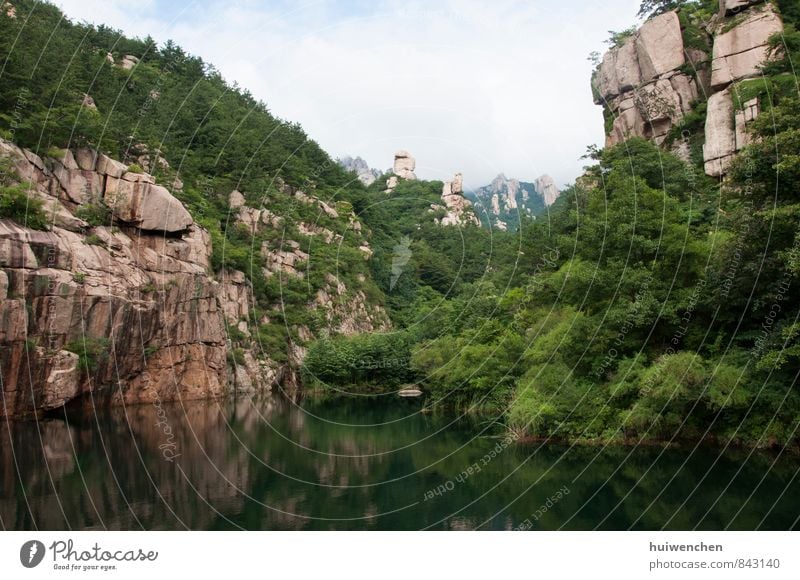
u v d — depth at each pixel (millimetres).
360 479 30422
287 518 23453
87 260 46500
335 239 99750
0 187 40812
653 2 71688
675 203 42406
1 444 33719
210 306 63188
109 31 93375
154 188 56375
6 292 37375
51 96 50656
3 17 50219
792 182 27641
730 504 23516
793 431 28484
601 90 72312
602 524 22219
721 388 29828
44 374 40438
